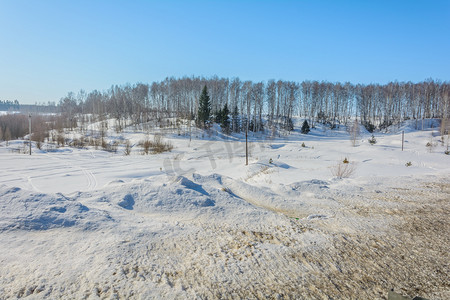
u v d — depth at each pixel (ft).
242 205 23.15
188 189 24.22
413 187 35.83
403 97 244.22
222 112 180.24
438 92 234.79
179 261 13.37
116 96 285.64
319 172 60.54
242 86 233.76
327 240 17.44
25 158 111.55
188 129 178.19
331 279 12.91
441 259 15.53
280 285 12.09
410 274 13.78
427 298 11.76
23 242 13.26
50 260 12.10
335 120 248.52
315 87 248.93
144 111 235.81
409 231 19.85
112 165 97.30
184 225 18.06
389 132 202.39
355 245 16.96
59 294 10.04
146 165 97.09
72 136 178.70
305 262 14.35
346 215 23.39
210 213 20.97
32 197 17.21
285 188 31.91
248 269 13.20
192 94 238.89
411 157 99.30
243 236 17.15
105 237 14.65
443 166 78.79
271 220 20.45
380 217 23.02
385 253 16.07
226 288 11.51
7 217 14.87
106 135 178.60
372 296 11.75
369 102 253.44
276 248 15.70
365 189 34.12
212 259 13.84
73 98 360.48
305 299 11.20
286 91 255.09
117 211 19.12
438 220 22.49
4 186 17.98
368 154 109.91
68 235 14.43
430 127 200.54
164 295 10.55
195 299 10.55
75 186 60.95
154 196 22.52
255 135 175.22
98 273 11.39
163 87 257.34
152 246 14.47
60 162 103.04
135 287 10.81
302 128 198.08
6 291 9.95
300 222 20.72
